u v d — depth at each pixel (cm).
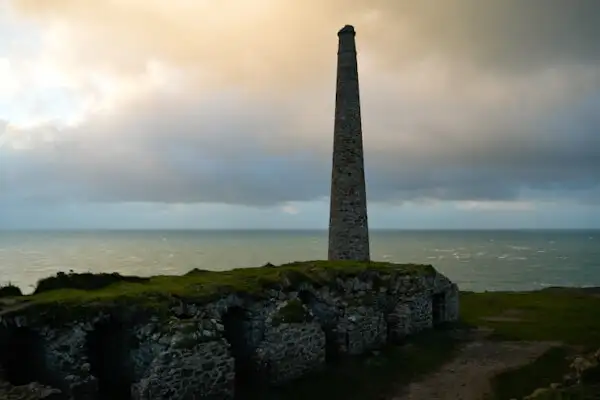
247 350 1485
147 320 1249
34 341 1192
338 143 2483
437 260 11112
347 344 1658
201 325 1245
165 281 1585
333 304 1695
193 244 18488
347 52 2511
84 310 1205
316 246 16575
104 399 1232
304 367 1466
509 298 3180
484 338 2039
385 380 1528
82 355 1166
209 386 1208
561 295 3325
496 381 1533
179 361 1155
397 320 1898
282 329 1413
